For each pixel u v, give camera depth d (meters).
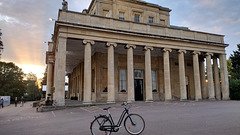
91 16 24.11
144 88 32.44
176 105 20.41
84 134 7.82
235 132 7.55
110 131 7.27
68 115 14.77
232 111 14.29
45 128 9.66
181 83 28.45
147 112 14.51
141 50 30.91
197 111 14.67
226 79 32.31
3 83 69.31
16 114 18.38
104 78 29.72
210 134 7.30
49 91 32.69
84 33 23.22
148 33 27.34
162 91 33.53
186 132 7.67
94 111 16.38
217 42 32.91
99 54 29.73
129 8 33.62
